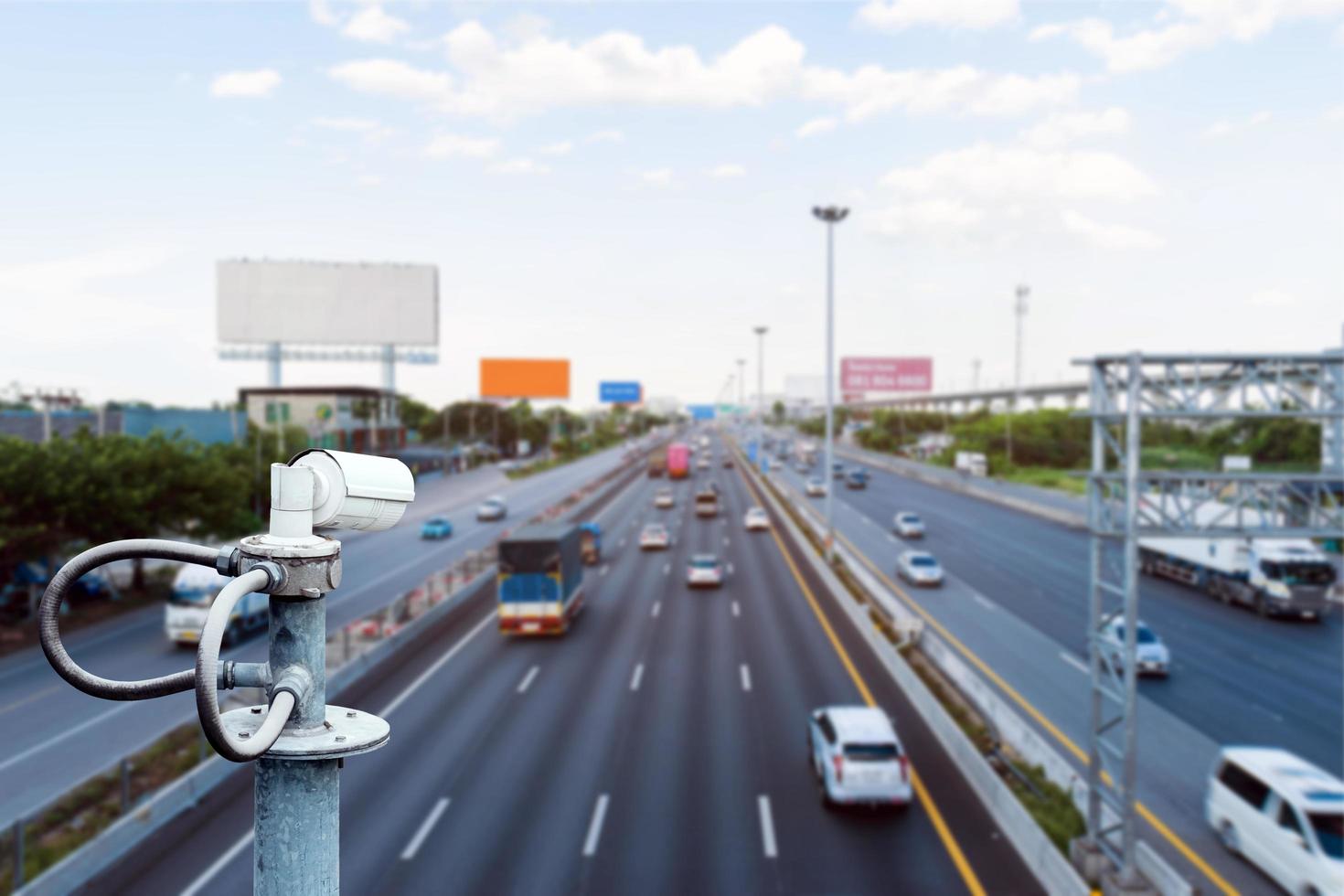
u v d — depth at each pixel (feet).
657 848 49.93
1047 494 242.37
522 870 47.44
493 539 183.73
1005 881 46.01
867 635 99.81
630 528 194.49
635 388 329.93
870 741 54.29
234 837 51.57
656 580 136.77
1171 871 43.73
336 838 6.14
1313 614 112.27
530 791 58.08
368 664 89.15
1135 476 45.68
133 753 58.70
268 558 5.87
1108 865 46.03
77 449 105.81
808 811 54.70
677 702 76.89
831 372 148.46
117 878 46.70
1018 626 105.40
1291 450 126.31
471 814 54.60
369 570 148.66
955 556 155.12
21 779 61.62
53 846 47.16
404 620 104.99
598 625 106.83
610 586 132.36
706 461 385.91
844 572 130.82
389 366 276.62
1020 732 65.05
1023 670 87.30
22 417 154.30
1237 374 48.14
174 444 121.70
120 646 96.63
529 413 478.18
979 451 317.63
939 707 69.10
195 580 94.68
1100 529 48.01
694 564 130.31
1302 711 76.89
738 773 60.95
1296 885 45.78
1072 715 74.64
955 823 52.95
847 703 76.23
